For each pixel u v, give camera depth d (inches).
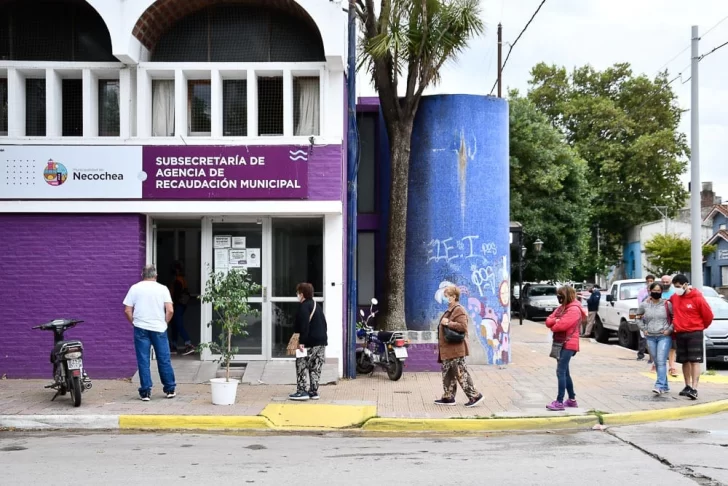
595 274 2380.7
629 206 2022.6
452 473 285.6
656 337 472.1
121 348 508.7
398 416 395.9
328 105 524.7
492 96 627.2
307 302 442.0
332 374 505.4
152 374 510.0
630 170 1971.0
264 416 387.2
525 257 1434.5
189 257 563.5
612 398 457.1
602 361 663.1
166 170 512.7
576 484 267.7
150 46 532.1
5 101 529.3
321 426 382.9
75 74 528.7
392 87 581.6
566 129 2043.6
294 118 535.8
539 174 1396.4
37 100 533.3
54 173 510.0
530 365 617.3
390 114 588.7
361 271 677.3
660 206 2025.1
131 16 500.1
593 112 1983.3
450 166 608.1
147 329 428.8
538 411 412.2
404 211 587.5
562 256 1456.7
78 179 510.3
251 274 530.9
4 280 510.0
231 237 533.0
